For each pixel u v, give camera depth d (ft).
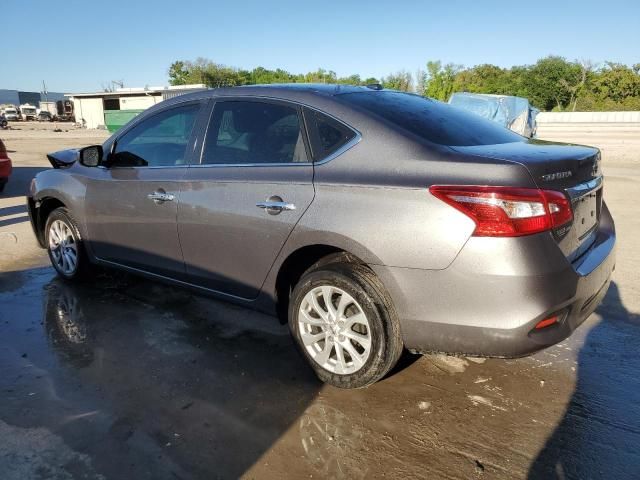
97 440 8.56
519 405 9.60
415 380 10.41
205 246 11.50
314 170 9.80
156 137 12.95
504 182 8.02
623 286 15.81
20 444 8.43
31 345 11.89
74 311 13.82
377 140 9.38
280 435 8.72
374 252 8.83
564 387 10.21
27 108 261.24
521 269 7.93
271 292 10.66
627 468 7.98
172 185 11.96
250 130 11.12
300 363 11.15
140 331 12.64
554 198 8.20
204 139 11.84
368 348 9.30
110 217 13.65
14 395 9.83
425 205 8.41
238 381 10.41
